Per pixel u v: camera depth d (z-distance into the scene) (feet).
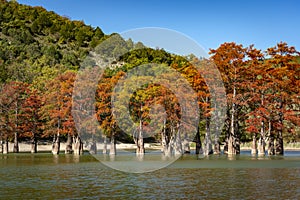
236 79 197.26
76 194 75.87
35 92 237.86
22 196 73.92
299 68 199.72
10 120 227.61
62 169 120.57
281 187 84.02
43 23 521.24
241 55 193.57
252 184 88.28
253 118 194.18
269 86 193.06
